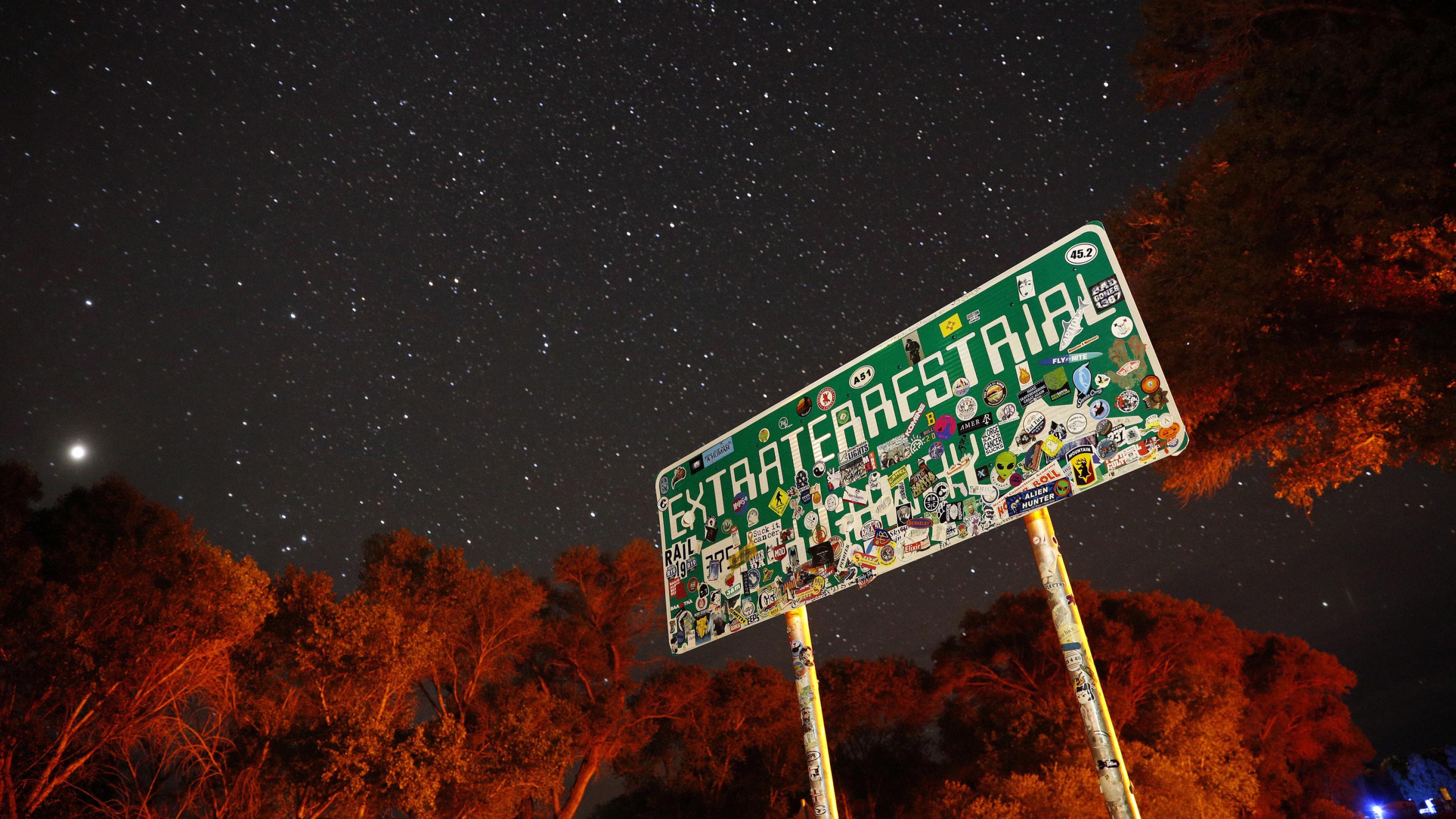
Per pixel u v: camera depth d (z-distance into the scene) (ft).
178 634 48.32
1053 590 15.71
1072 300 16.79
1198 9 30.22
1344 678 99.91
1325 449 29.76
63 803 43.27
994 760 63.52
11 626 43.11
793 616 20.79
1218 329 27.14
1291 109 24.29
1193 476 32.12
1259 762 80.33
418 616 70.79
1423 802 140.97
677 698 84.89
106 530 49.96
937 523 18.08
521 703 69.56
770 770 88.69
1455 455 23.99
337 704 54.34
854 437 20.43
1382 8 26.86
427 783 51.70
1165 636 79.92
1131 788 13.98
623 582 87.66
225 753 49.80
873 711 90.43
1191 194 28.22
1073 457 15.96
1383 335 27.40
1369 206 22.68
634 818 88.89
